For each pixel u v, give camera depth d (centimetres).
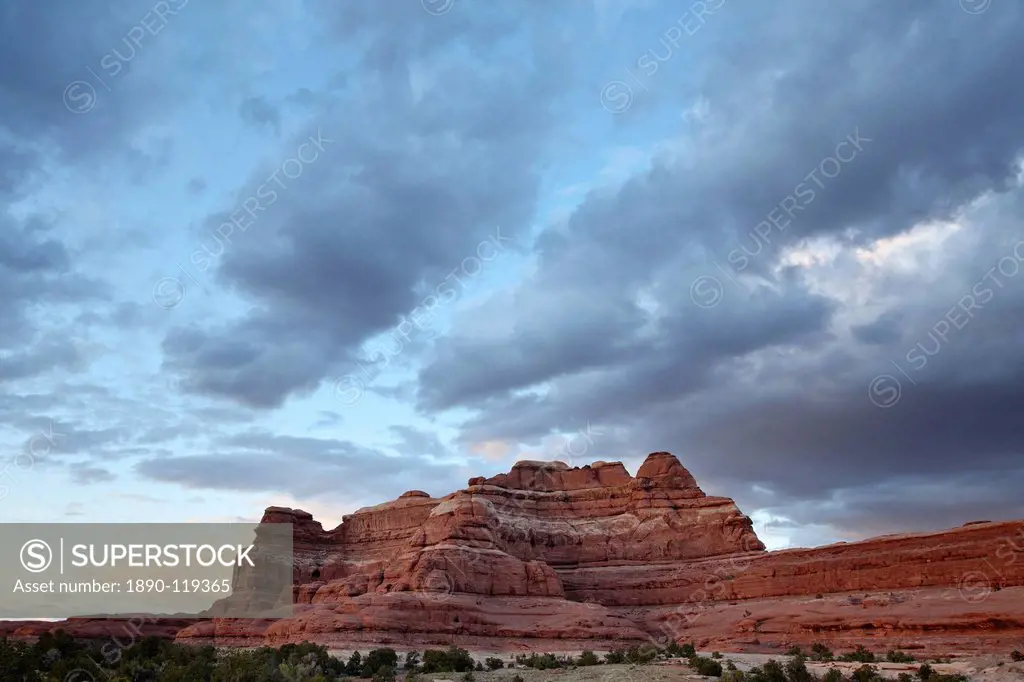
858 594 10475
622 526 15050
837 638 9538
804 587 11306
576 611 11888
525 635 11225
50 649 7606
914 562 10319
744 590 12069
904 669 7200
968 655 8038
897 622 9225
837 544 11400
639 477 16075
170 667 6794
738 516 14438
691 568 13788
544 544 14850
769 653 9569
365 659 8631
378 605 11244
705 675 6962
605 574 14238
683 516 14962
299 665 6644
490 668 8625
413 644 10669
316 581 15562
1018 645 7994
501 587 12431
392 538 16000
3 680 6662
